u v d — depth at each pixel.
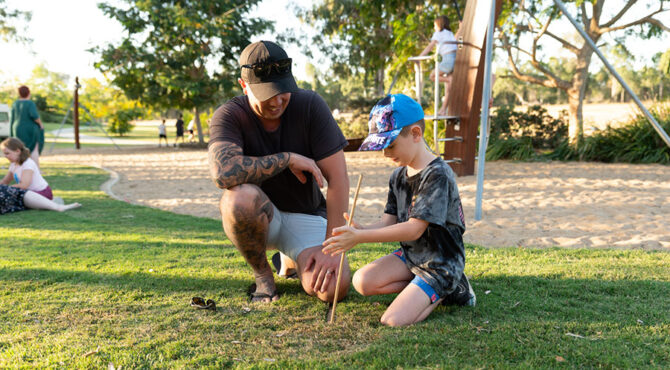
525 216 5.53
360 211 6.07
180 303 2.71
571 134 13.60
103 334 2.27
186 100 22.41
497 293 2.77
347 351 2.07
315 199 2.93
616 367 1.86
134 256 3.77
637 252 3.72
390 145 2.37
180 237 4.55
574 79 13.54
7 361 1.99
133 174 10.90
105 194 7.59
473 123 8.29
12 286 3.00
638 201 6.25
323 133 2.71
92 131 44.44
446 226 2.41
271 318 2.49
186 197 7.54
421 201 2.30
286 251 2.90
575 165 10.88
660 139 11.11
